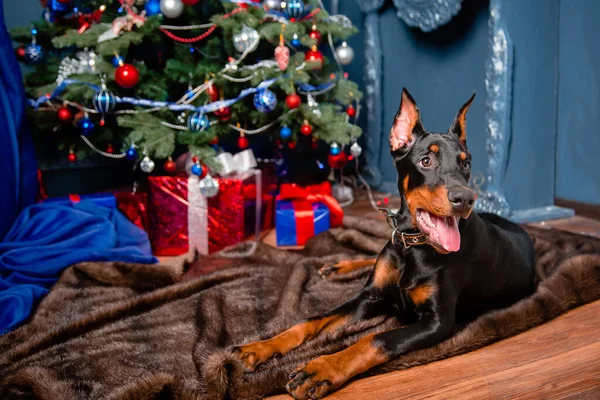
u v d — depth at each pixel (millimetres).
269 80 3434
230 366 1815
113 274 2832
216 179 3402
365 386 1814
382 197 5016
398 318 2236
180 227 3475
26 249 2852
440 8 4254
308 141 5461
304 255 3320
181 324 2322
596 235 3584
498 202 3928
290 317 2371
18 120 3203
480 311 2334
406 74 5066
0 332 2291
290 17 3672
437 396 1739
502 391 1760
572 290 2428
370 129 5379
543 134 4105
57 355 2045
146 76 3508
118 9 3627
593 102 3979
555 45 4055
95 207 3316
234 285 2760
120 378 1868
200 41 3648
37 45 3607
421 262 2039
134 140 3207
